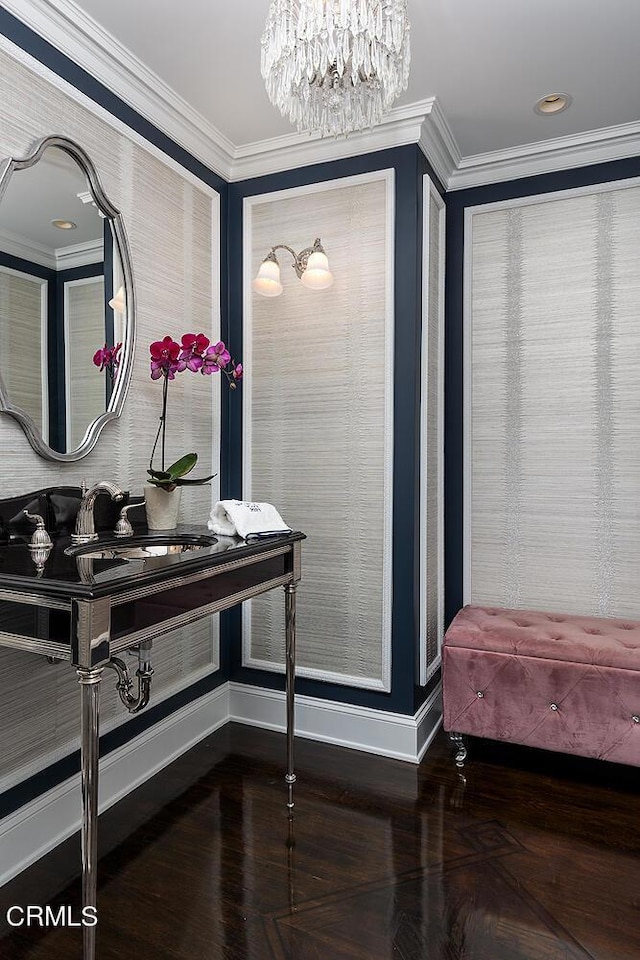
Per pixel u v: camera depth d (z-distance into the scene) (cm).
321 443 250
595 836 184
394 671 237
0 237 162
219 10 177
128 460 212
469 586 276
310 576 253
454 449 278
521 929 146
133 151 210
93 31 183
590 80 212
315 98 167
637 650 206
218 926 147
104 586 118
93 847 119
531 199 262
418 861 171
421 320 240
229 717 270
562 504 260
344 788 212
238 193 265
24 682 173
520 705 217
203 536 189
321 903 155
